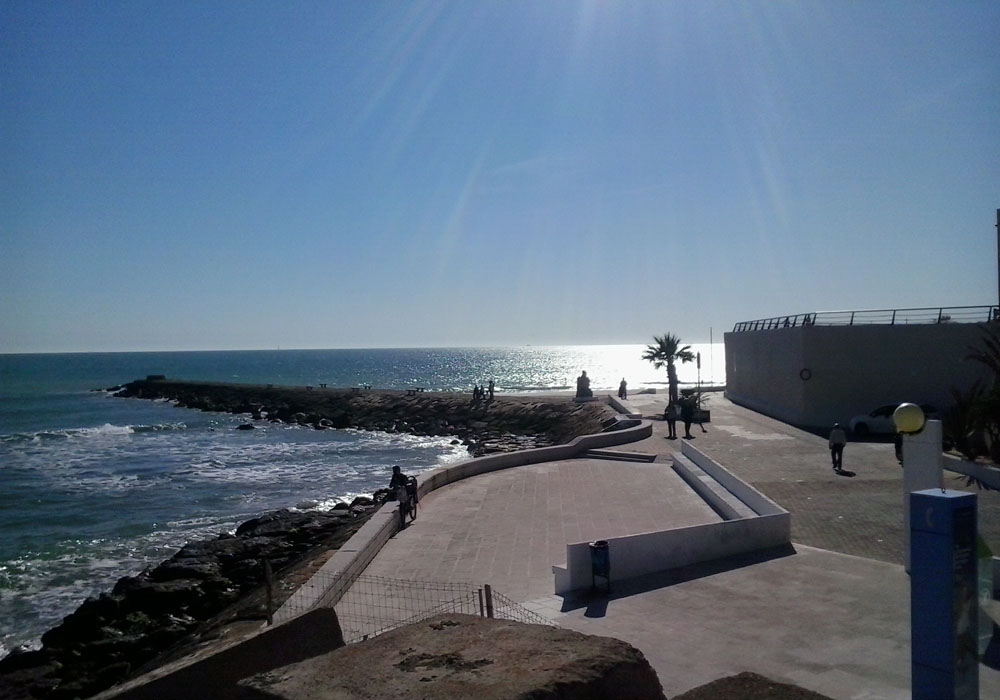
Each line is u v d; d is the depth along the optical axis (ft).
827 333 109.91
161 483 116.06
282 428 201.87
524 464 84.33
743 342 152.87
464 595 40.27
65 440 172.14
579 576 38.34
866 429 100.48
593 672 12.81
